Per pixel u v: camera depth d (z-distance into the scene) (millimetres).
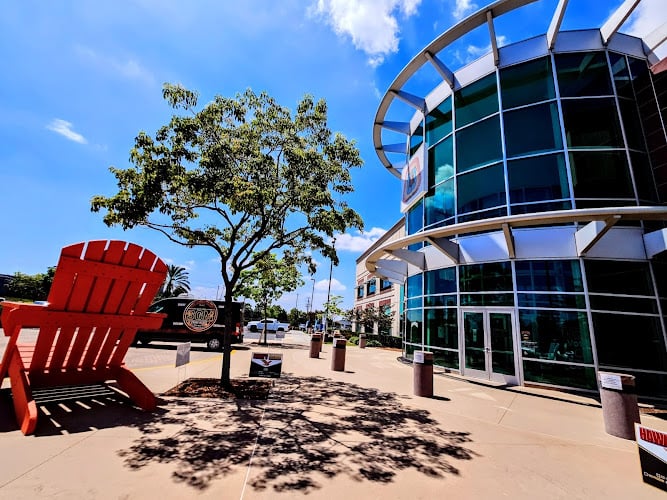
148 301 5762
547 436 5234
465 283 11359
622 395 5484
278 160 8438
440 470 3699
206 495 2855
